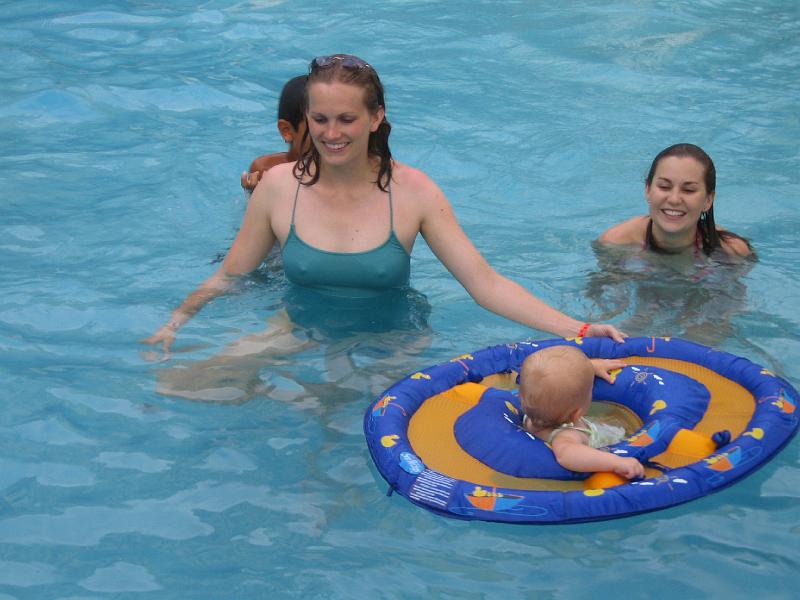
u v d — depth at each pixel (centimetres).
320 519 354
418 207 476
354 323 479
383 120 463
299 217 480
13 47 877
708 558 330
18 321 484
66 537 344
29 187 633
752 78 813
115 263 544
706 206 520
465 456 383
